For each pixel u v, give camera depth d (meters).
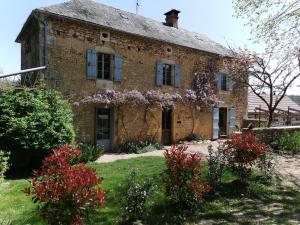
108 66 13.84
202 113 17.56
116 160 10.51
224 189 6.91
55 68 11.95
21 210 5.49
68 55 12.32
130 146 13.67
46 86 11.54
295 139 12.18
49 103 9.95
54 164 4.35
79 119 12.63
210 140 17.64
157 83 15.28
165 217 5.50
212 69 17.86
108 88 13.52
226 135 19.03
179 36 17.47
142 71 14.73
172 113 16.17
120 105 13.94
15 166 8.84
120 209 5.66
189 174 5.90
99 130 13.56
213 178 7.00
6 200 6.11
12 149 8.66
